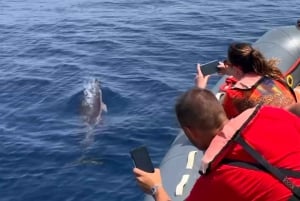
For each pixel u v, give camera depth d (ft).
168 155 21.16
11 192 26.40
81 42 53.47
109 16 65.16
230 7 66.39
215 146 11.73
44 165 28.76
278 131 11.85
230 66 18.86
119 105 36.06
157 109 35.12
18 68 45.73
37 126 33.68
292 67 26.63
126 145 30.37
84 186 26.61
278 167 11.48
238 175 11.38
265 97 17.65
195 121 11.95
